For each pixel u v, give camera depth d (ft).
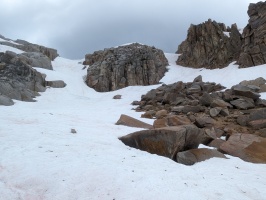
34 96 113.19
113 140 44.39
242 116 68.18
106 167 29.45
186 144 39.45
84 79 160.97
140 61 157.69
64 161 31.71
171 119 60.29
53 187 25.62
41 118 59.31
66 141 41.09
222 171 32.45
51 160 31.96
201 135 40.93
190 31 170.71
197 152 37.83
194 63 161.89
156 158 35.58
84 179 26.86
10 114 60.90
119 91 139.13
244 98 83.82
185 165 34.32
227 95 86.02
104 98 129.80
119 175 27.32
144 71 153.38
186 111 80.69
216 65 146.92
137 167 31.07
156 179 26.71
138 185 25.23
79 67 181.57
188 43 171.12
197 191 24.88
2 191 24.73
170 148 37.17
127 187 24.98
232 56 145.69
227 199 23.82
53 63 182.91
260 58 127.65
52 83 133.69
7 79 110.63
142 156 35.99
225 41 150.10
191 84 114.83
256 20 138.62
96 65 162.71
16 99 101.71
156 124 58.08
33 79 123.03
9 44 179.63
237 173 32.17
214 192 24.99
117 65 155.12
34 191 25.27
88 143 40.70
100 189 25.02
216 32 157.58
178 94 102.89
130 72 151.43
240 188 26.86
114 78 150.20
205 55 157.79
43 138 41.83
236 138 44.80
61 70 172.45
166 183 26.04
